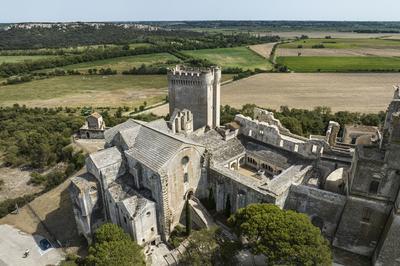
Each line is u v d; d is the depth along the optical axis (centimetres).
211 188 7131
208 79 9212
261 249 4716
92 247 5350
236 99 17500
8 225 7462
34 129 12850
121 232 5619
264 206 5325
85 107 17362
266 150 8219
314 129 11512
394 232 4894
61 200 8288
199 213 6612
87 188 6234
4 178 10044
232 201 6788
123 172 6762
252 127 8719
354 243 5659
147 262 5959
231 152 8331
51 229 7212
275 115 12175
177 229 6544
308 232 4731
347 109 15388
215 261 5275
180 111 8888
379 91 18138
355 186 5319
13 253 6544
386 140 5322
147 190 6469
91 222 6488
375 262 5203
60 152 10688
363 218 5438
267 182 6469
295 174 6900
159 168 5853
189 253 5597
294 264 4544
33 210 7981
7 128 13488
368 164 5078
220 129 9038
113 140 7231
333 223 5953
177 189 6425
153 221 6228
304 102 16650
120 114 15188
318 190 5934
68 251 6512
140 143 6750
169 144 6291
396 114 4784
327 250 4781
